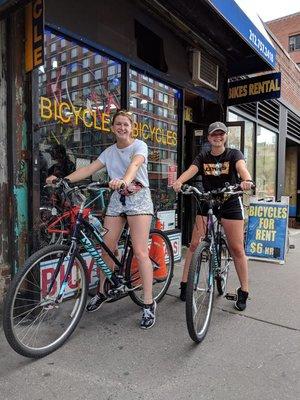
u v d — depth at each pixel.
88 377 2.33
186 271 3.62
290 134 11.23
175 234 5.02
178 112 5.29
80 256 2.82
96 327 3.01
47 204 3.28
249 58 5.77
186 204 6.02
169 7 4.36
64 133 3.62
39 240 3.10
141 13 4.31
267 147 9.22
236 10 4.32
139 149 2.98
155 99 4.85
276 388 2.27
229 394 2.20
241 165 3.23
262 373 2.43
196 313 2.80
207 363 2.53
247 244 5.74
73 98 3.68
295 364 2.55
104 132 4.07
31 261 2.44
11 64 2.89
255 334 2.99
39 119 3.30
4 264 3.02
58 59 3.48
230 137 6.33
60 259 2.66
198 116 6.24
